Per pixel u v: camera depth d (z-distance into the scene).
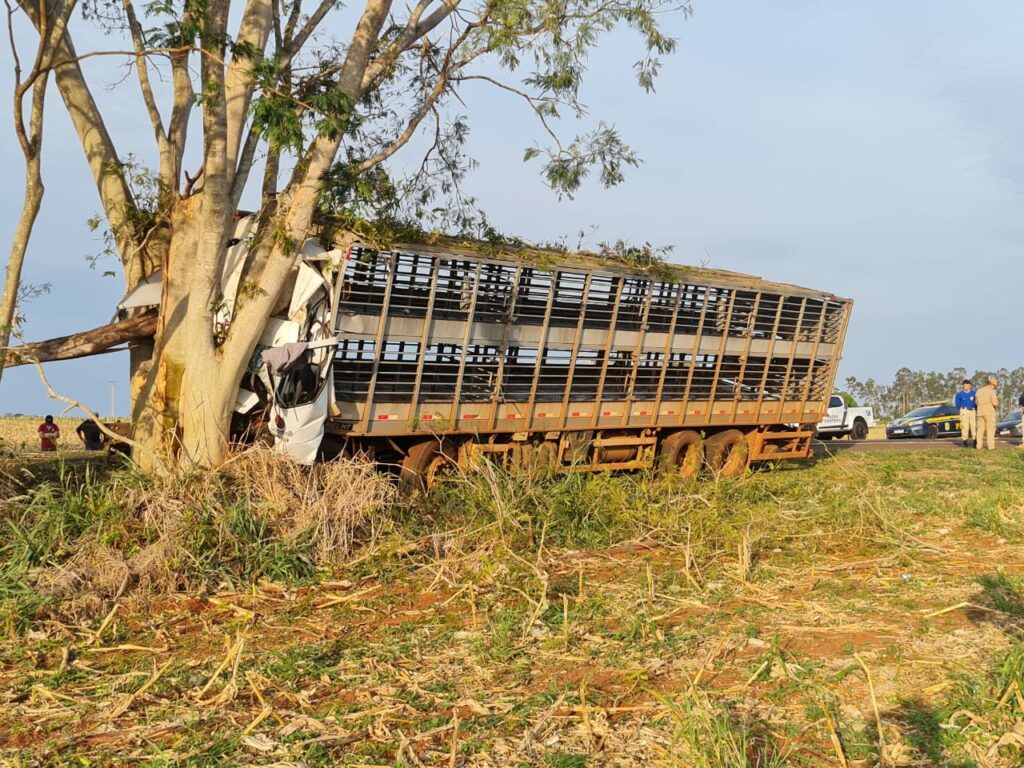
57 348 13.41
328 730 6.30
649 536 12.80
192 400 12.48
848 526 13.52
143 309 14.28
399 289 14.13
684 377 19.27
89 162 14.18
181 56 12.99
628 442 18.50
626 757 5.88
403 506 12.61
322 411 13.39
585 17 13.98
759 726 6.38
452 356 15.21
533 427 16.53
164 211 13.55
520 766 5.73
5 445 14.43
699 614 9.33
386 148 13.73
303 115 12.02
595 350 17.23
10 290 11.83
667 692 7.07
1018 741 5.88
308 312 13.46
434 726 6.38
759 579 10.73
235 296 12.75
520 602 9.73
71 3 12.12
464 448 15.62
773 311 20.73
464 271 14.91
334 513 11.34
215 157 12.27
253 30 12.81
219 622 9.12
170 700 6.98
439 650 8.18
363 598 9.99
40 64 11.25
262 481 11.61
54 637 8.54
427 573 10.95
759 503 15.25
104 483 11.25
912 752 5.95
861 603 9.66
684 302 18.81
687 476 18.73
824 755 5.96
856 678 7.32
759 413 21.14
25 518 10.69
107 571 9.71
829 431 36.28
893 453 26.41
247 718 6.57
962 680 7.10
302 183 12.55
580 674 7.51
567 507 12.88
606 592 10.08
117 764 5.89
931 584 10.48
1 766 5.81
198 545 10.20
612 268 17.27
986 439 30.55
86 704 6.89
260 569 10.36
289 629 8.85
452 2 13.90
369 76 13.62
